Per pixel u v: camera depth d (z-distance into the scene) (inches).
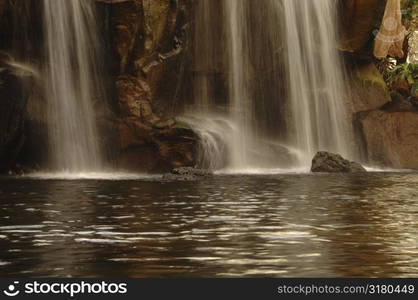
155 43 1355.8
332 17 1628.9
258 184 949.8
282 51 1566.2
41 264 359.6
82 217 556.1
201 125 1425.9
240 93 1525.6
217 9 1493.6
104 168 1337.4
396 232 471.8
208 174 1138.7
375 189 868.0
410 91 1763.0
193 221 531.5
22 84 1249.4
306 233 467.2
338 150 1621.6
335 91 1630.2
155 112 1389.0
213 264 357.7
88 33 1328.7
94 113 1333.7
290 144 1578.5
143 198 726.5
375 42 1641.2
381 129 1600.6
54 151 1314.0
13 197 740.7
